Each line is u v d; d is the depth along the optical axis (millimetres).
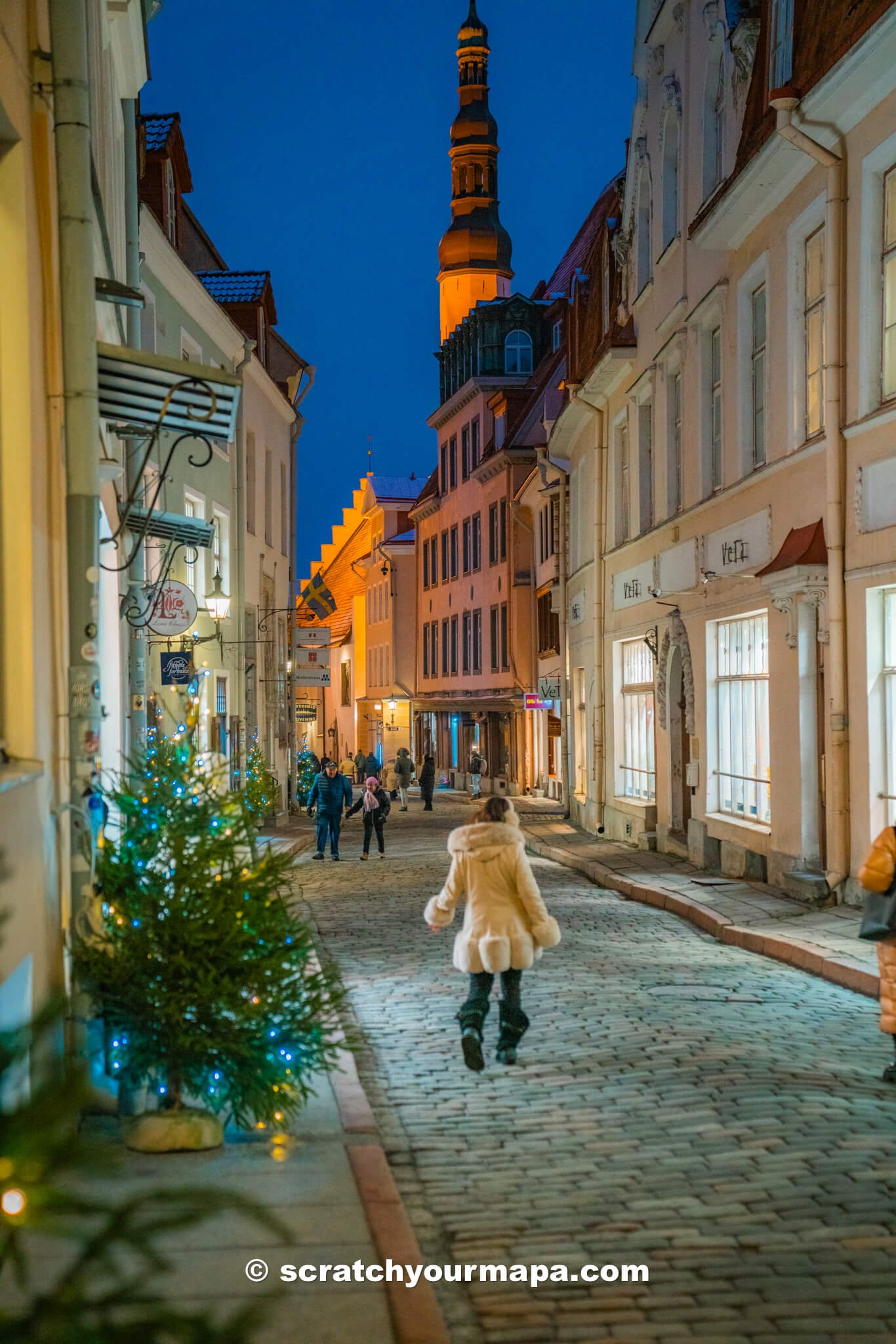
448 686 58469
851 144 13789
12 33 6141
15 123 6125
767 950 12617
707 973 11602
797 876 15094
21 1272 1875
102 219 8852
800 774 15461
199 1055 6152
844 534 14000
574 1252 5102
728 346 18484
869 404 13531
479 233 77062
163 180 22703
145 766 7117
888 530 12938
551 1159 6352
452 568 57906
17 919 5379
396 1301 4328
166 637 20391
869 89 13000
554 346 51219
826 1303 4535
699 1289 4691
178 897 6281
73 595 7117
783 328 16016
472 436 53969
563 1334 4363
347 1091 7406
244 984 6246
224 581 27688
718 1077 7656
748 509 17484
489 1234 5352
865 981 10500
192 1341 1880
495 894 8445
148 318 21328
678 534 21328
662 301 22188
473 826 8570
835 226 13945
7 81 5906
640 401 24562
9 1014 5121
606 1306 4574
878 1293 4602
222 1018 6160
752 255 17312
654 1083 7645
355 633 76375
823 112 13609
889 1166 5957
